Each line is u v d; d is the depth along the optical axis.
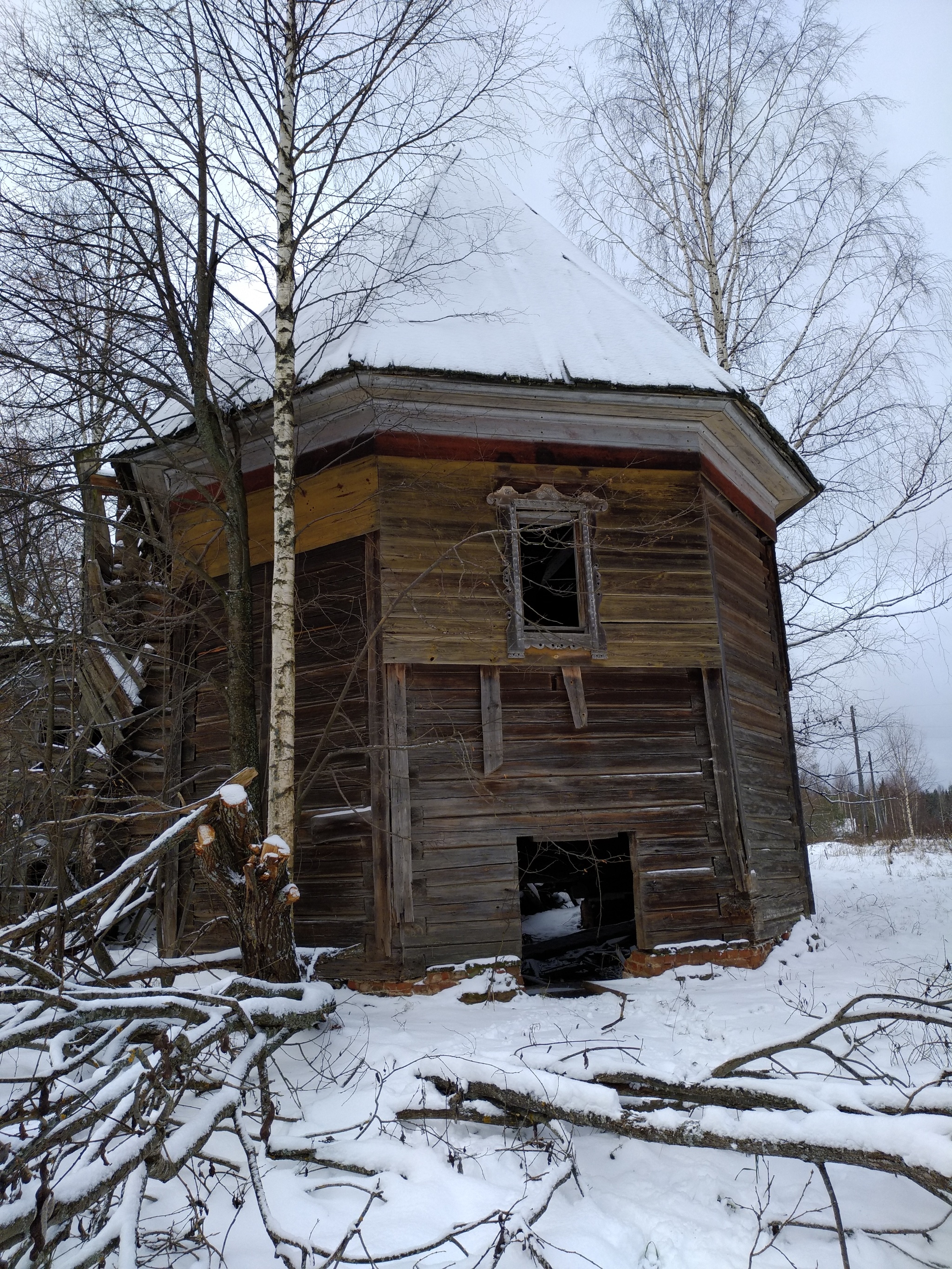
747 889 8.63
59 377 7.16
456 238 10.30
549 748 8.44
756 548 10.96
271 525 9.14
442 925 7.76
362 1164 4.14
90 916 5.84
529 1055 4.92
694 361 9.48
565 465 9.04
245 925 5.96
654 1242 3.80
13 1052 5.92
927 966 7.97
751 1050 4.55
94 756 9.55
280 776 6.47
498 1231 3.63
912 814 45.94
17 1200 3.12
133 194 7.03
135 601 9.61
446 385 8.30
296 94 7.32
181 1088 3.94
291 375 7.21
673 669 9.01
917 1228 3.78
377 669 8.16
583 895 12.11
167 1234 3.73
